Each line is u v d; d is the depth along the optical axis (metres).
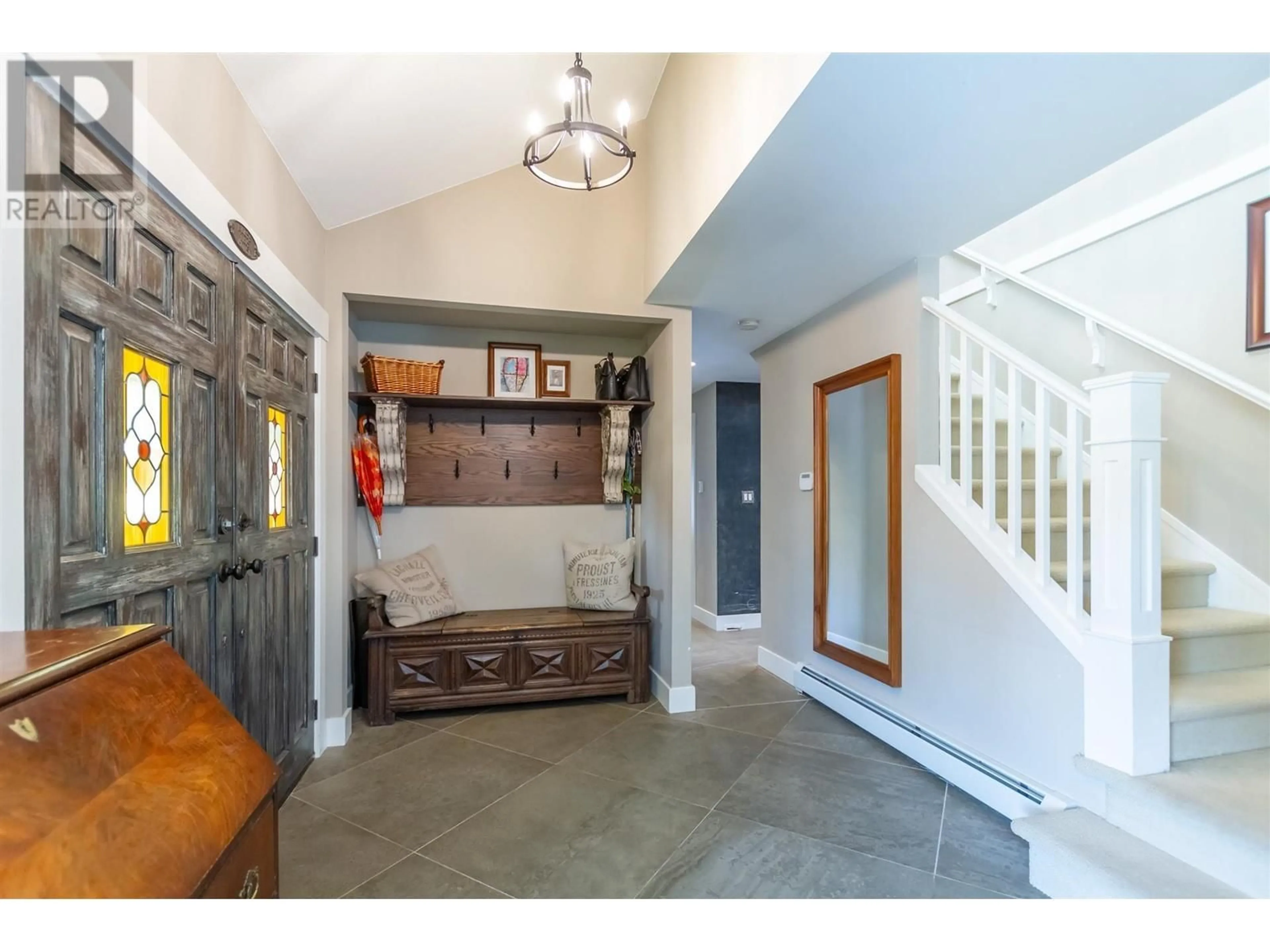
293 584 2.37
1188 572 2.36
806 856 1.88
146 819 0.70
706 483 5.67
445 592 3.36
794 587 3.72
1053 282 3.11
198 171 1.56
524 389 3.60
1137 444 1.73
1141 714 1.72
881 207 2.18
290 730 2.32
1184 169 2.48
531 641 3.21
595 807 2.19
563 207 3.17
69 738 0.68
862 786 2.37
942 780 2.42
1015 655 2.15
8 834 0.57
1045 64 1.41
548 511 3.71
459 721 3.06
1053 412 3.13
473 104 2.37
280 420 2.26
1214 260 2.39
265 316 2.08
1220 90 1.50
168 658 0.94
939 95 1.54
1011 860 1.87
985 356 2.36
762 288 3.04
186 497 1.55
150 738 0.80
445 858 1.86
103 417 1.21
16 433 0.96
